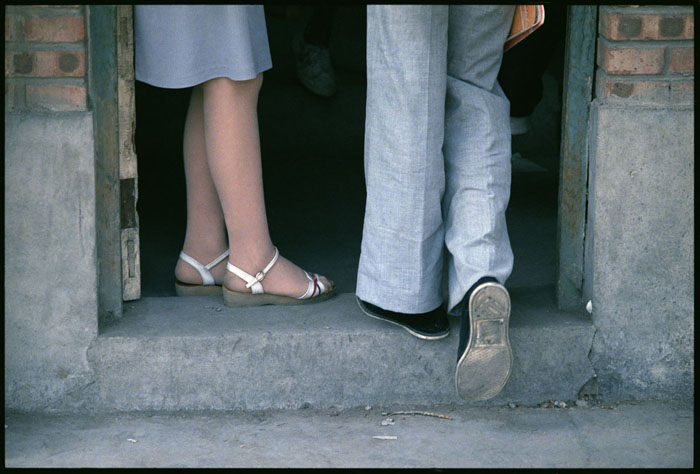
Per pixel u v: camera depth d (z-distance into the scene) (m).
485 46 2.91
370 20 2.86
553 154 5.83
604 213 3.02
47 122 2.87
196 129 3.33
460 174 2.92
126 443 2.86
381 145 2.89
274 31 6.73
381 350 3.08
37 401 3.04
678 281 3.07
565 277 3.20
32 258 2.95
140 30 3.03
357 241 4.26
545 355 3.11
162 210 4.62
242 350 3.06
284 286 3.27
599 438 2.90
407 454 2.80
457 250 2.84
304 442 2.88
